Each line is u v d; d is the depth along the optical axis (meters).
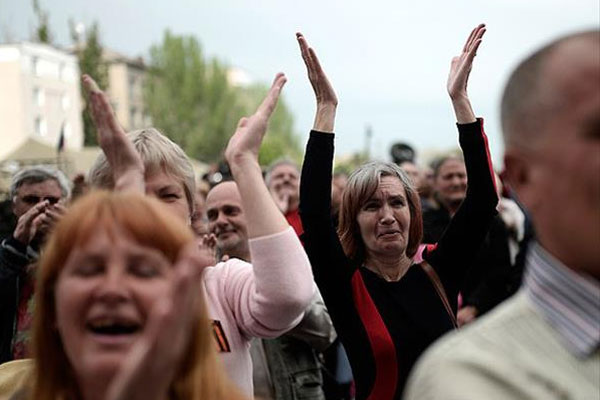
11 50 46.75
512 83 1.51
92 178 2.38
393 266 3.15
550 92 1.44
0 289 3.63
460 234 3.16
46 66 48.69
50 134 48.88
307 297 2.21
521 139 1.48
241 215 4.15
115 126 2.03
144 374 1.34
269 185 6.58
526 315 1.46
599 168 1.39
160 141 2.47
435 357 1.46
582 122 1.40
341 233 3.21
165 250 1.55
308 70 3.08
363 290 3.06
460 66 3.18
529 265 1.50
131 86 67.88
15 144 46.91
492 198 3.15
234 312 2.38
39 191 4.29
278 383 3.63
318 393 3.71
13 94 46.81
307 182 3.05
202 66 60.75
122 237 1.54
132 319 1.50
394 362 2.96
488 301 5.51
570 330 1.41
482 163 3.15
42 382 1.64
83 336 1.51
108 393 1.46
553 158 1.43
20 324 3.66
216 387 1.66
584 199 1.40
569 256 1.43
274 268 2.18
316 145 3.05
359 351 3.01
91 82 2.02
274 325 2.27
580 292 1.41
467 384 1.39
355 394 3.05
